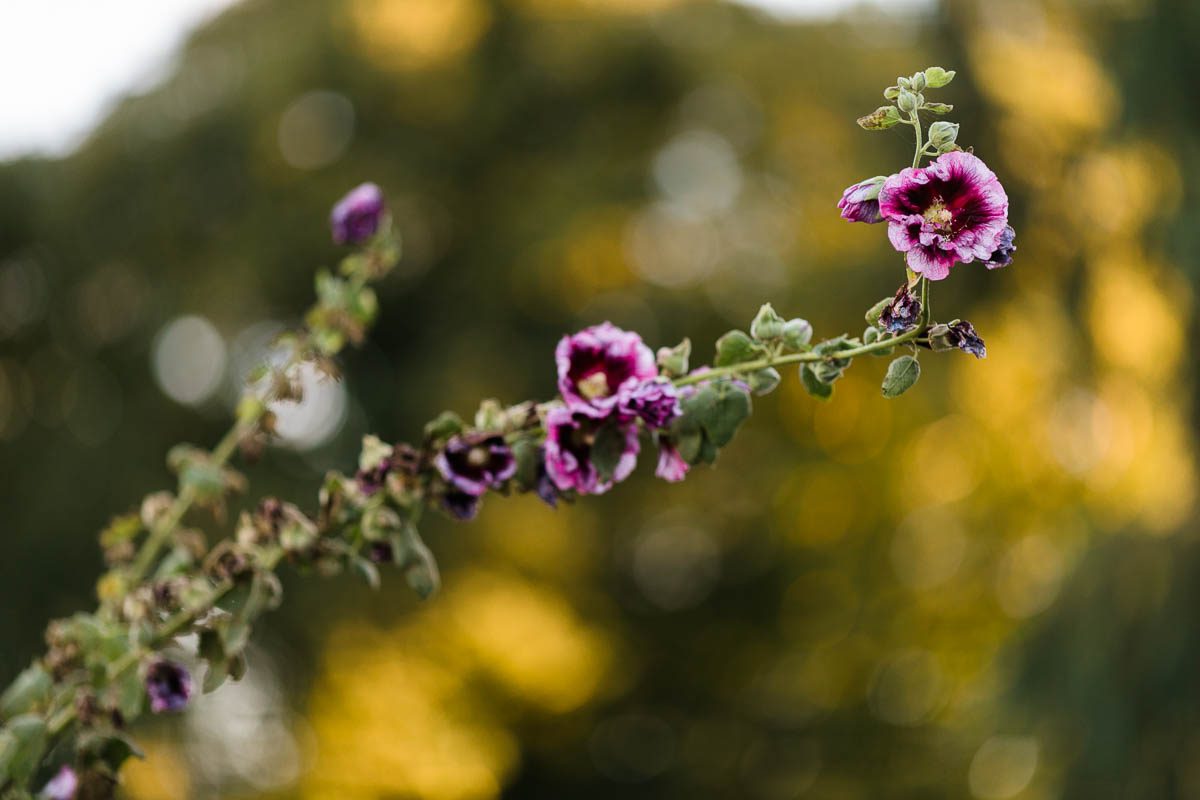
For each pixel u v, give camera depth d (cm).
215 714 777
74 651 137
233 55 923
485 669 888
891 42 916
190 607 134
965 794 889
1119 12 605
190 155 895
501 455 127
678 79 915
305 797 811
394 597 855
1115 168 595
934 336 117
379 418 895
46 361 882
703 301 895
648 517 940
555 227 877
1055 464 873
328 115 918
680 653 991
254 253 873
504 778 920
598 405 122
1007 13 660
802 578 978
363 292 168
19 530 841
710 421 125
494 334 898
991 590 948
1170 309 560
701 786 994
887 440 936
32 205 874
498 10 921
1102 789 512
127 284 890
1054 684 539
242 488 164
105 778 134
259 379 165
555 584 917
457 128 916
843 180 874
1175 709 504
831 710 997
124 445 866
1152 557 525
